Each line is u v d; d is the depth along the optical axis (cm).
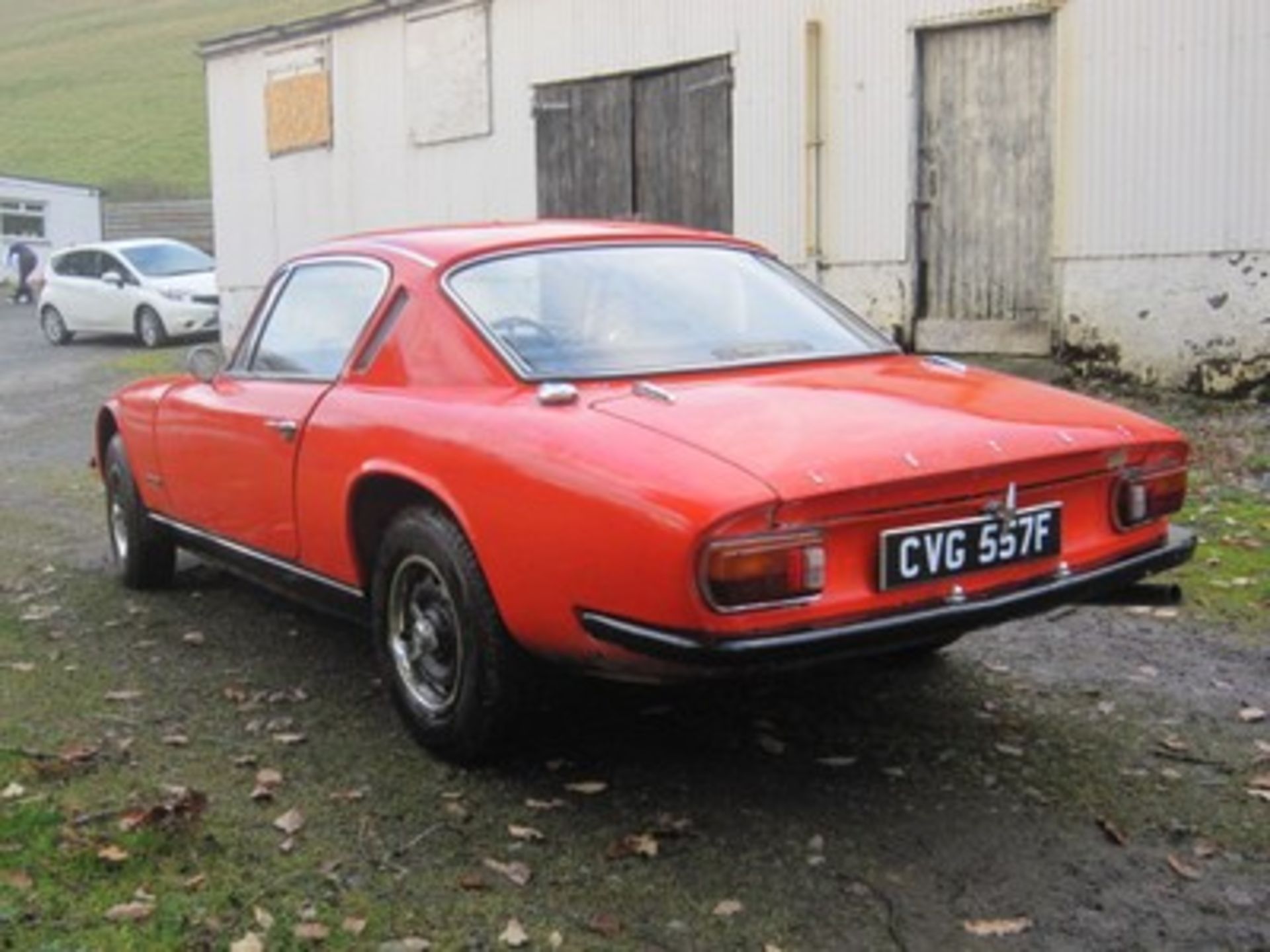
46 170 4838
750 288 476
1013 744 435
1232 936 324
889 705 470
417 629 430
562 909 338
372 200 1719
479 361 421
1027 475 372
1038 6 1072
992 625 371
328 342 491
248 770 425
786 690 483
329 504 456
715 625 334
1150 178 1030
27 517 860
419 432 415
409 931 329
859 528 350
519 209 1535
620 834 376
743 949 320
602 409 385
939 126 1155
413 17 1614
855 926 329
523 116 1511
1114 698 475
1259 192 977
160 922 332
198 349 550
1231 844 368
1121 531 400
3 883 350
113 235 3684
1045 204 1101
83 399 1531
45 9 8469
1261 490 783
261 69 1852
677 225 1351
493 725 406
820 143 1229
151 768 427
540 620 376
